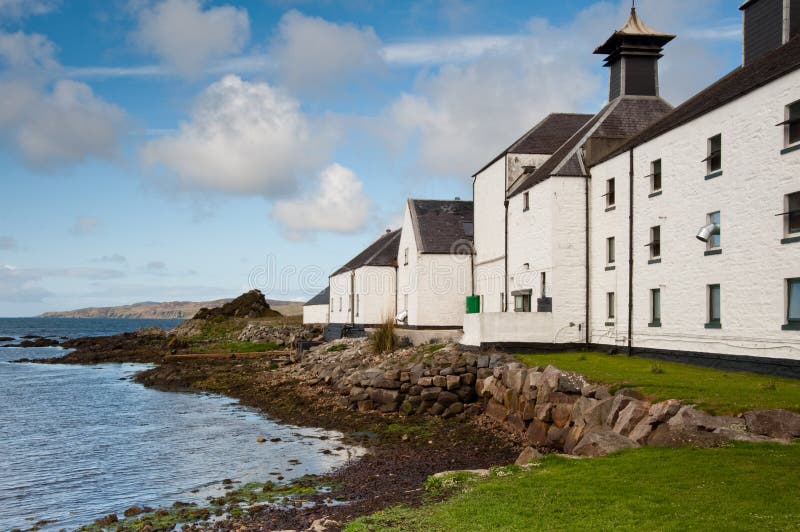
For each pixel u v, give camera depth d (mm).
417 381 26984
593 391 18422
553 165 31062
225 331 78500
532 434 20547
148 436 25141
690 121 22453
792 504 9695
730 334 20328
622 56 32906
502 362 25719
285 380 36844
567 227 29312
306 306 78125
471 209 46469
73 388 41500
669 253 23656
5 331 154750
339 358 37750
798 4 22734
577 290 29172
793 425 13539
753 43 24438
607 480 11617
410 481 16469
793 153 17797
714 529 8922
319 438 23562
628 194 26453
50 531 14391
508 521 10109
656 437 14367
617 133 30875
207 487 17516
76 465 20594
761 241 18984
